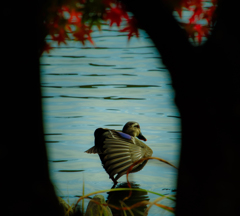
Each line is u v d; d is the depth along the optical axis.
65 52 40.78
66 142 17.27
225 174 4.86
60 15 10.92
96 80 29.61
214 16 6.22
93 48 42.66
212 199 4.91
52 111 22.08
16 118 5.66
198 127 5.05
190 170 5.12
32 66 5.71
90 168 14.41
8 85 5.62
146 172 13.97
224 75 4.87
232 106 4.84
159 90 26.70
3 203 5.70
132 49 41.72
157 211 10.84
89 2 10.21
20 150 5.70
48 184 5.95
